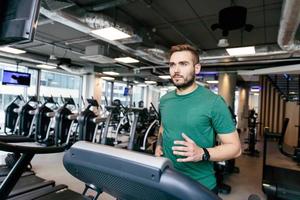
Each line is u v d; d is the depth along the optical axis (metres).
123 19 4.23
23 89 8.54
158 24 4.49
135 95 14.87
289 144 8.34
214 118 1.11
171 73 1.19
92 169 0.53
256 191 3.69
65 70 9.22
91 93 10.73
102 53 5.88
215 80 9.91
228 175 4.48
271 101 10.20
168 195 0.44
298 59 5.51
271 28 4.41
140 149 4.66
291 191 2.86
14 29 0.93
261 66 7.18
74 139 5.69
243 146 7.91
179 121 1.16
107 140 5.62
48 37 5.68
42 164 4.31
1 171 2.78
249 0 3.32
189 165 1.10
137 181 0.46
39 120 5.81
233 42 5.41
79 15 3.42
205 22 4.30
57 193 2.06
